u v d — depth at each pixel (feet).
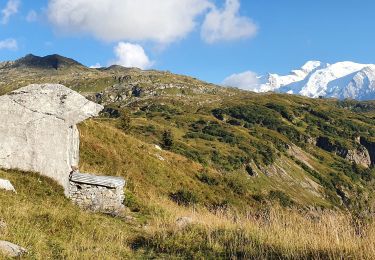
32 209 49.03
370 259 34.12
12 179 60.49
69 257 35.65
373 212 43.57
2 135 65.05
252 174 518.78
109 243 43.78
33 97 68.03
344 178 646.74
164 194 125.80
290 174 585.22
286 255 39.27
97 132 136.15
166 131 450.30
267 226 49.24
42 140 67.00
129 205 75.66
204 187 166.40
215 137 647.15
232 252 43.04
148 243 47.67
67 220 48.75
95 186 69.10
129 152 138.41
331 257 36.83
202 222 55.26
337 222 42.65
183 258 42.83
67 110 69.87
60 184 67.00
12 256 32.40
